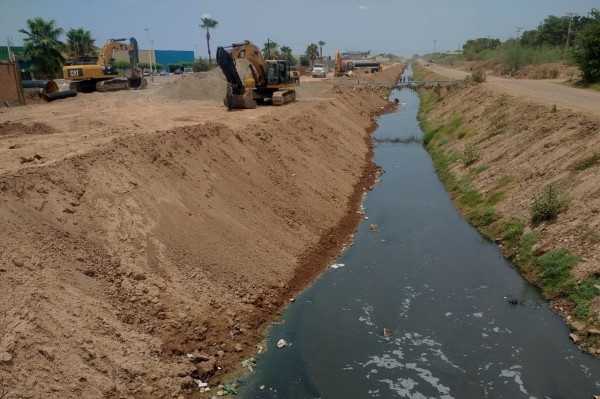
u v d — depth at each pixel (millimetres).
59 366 7754
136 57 47188
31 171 11172
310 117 29281
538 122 22969
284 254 14875
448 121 35469
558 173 17375
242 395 9461
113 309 9609
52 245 9836
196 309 10984
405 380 10078
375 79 74438
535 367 10453
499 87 37250
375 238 17703
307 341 11406
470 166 24109
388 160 30281
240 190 16438
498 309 12852
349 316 12531
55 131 22516
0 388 6852
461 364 10609
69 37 58031
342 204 20609
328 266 15438
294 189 19000
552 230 14930
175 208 13359
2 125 21469
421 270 15141
